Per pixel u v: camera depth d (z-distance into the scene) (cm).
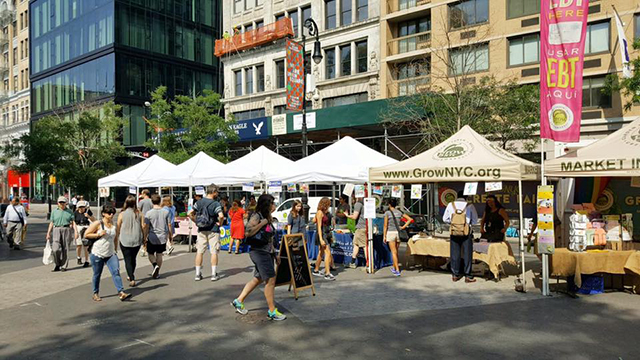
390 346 566
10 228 1592
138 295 848
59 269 1138
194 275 1045
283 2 3447
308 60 3284
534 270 1092
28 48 5556
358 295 836
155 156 1903
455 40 2508
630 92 1744
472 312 717
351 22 3073
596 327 637
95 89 4431
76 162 2888
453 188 1373
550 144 2128
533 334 608
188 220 1585
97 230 806
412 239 1092
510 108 1997
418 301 788
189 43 4862
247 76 3709
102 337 609
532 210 1180
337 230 1214
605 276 889
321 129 2666
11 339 604
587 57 2159
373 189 1246
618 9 2083
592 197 1012
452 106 2042
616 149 832
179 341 590
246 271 1097
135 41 4388
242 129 3089
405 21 2873
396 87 2814
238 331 629
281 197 2286
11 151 2905
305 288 824
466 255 946
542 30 859
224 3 3884
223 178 1567
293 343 579
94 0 4453
